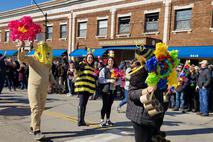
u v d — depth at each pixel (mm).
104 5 26625
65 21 30781
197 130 8664
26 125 8523
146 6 23281
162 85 4242
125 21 25109
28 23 6781
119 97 16547
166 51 4215
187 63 12414
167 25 21906
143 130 4117
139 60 4215
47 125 8641
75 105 12633
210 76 11328
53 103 13094
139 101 4059
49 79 7680
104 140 7270
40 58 7055
